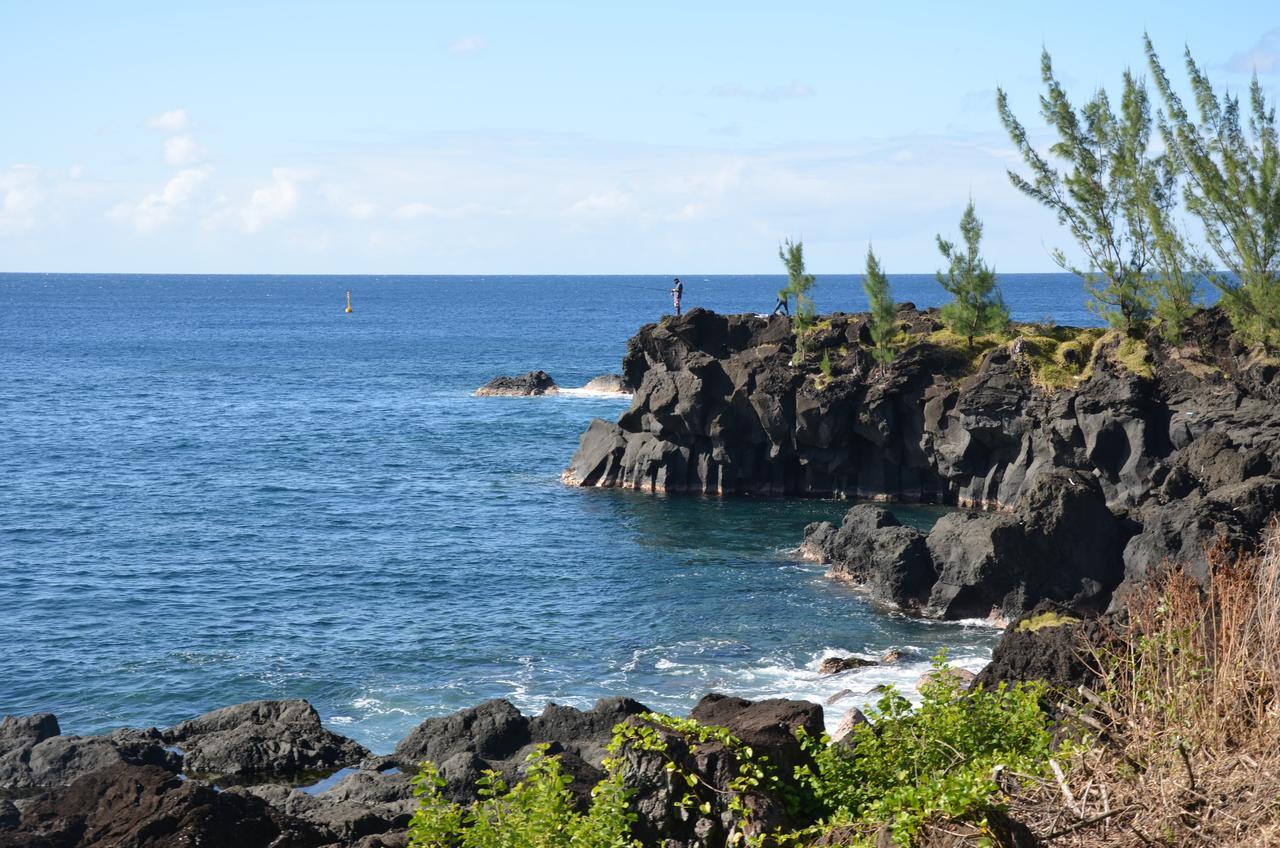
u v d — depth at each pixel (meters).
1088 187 64.69
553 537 58.44
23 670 38.22
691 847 12.51
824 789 13.59
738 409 69.12
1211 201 60.00
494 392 120.50
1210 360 60.53
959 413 64.81
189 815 20.52
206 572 51.16
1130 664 12.99
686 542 57.19
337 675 38.00
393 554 54.75
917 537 46.38
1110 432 59.78
